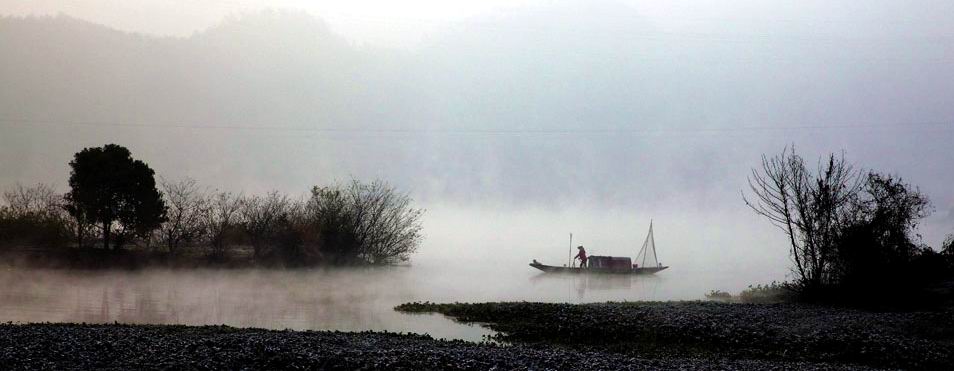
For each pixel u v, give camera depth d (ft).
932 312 104.63
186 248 178.70
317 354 71.46
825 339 88.43
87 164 168.55
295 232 178.81
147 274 159.74
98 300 123.13
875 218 126.31
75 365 65.98
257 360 69.15
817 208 130.72
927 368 79.77
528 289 158.30
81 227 171.32
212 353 71.10
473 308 114.83
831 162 133.49
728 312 106.93
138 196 169.99
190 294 133.69
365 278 168.66
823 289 126.72
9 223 168.45
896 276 123.85
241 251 183.32
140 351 71.00
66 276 151.53
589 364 72.28
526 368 69.56
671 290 159.63
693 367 73.00
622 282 176.76
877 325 97.19
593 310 109.19
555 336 94.63
